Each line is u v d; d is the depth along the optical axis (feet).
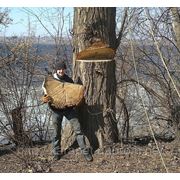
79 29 23.02
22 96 25.44
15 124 23.80
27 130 24.99
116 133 23.81
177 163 21.75
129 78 30.81
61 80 22.38
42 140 27.14
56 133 22.34
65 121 24.11
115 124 23.81
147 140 26.45
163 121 30.58
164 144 24.77
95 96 23.26
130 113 31.37
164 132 29.89
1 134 24.17
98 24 22.84
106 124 23.34
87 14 22.80
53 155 22.43
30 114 26.35
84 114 23.30
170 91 27.91
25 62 26.84
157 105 30.32
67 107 21.97
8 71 26.16
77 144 23.40
